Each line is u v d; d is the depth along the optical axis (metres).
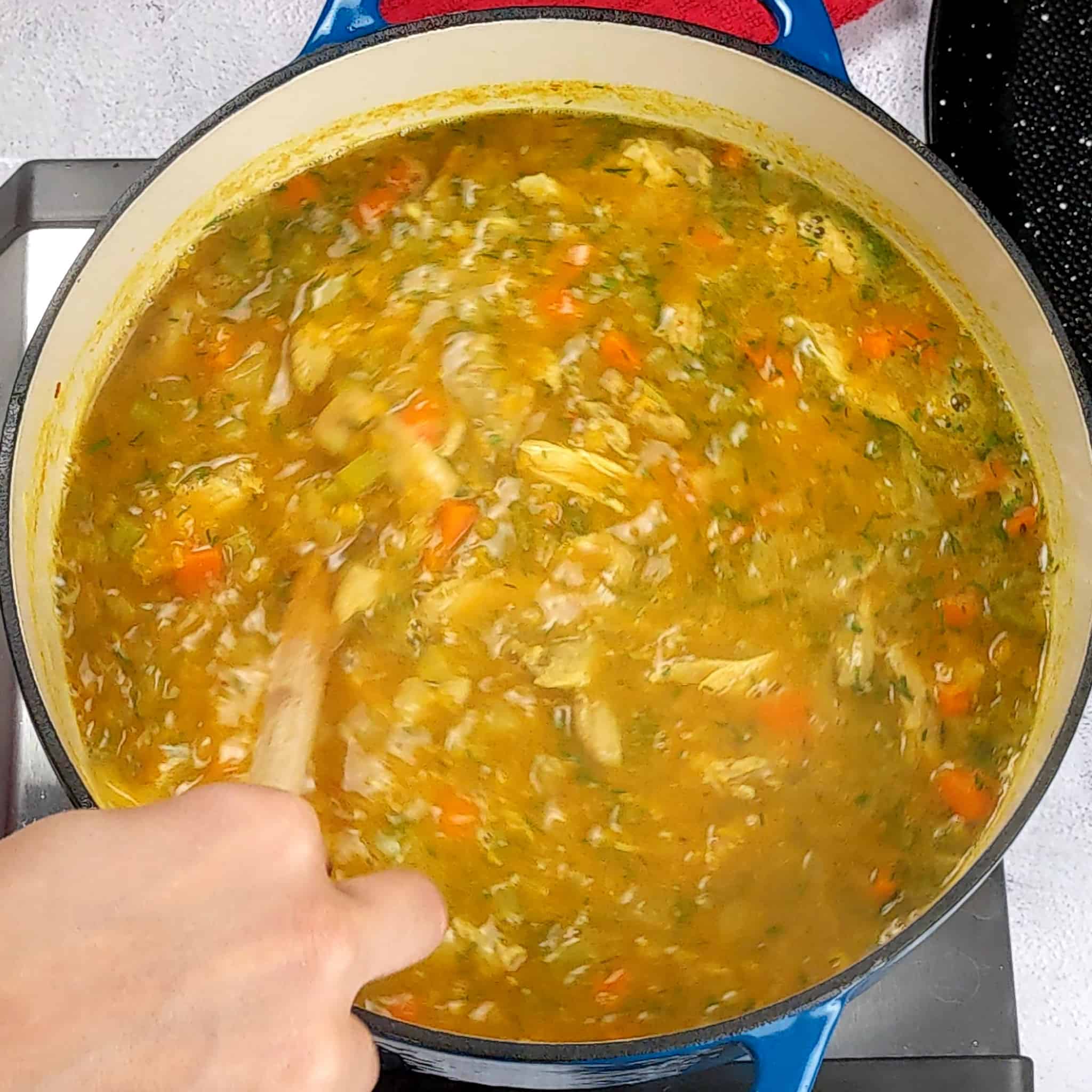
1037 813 0.54
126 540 0.49
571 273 0.52
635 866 0.47
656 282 0.52
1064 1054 0.52
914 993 0.49
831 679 0.48
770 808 0.47
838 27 0.58
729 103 0.51
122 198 0.48
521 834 0.47
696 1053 0.42
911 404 0.50
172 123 0.60
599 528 0.50
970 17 0.54
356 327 0.51
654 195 0.52
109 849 0.35
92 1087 0.34
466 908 0.47
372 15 0.49
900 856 0.47
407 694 0.48
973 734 0.48
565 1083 0.46
